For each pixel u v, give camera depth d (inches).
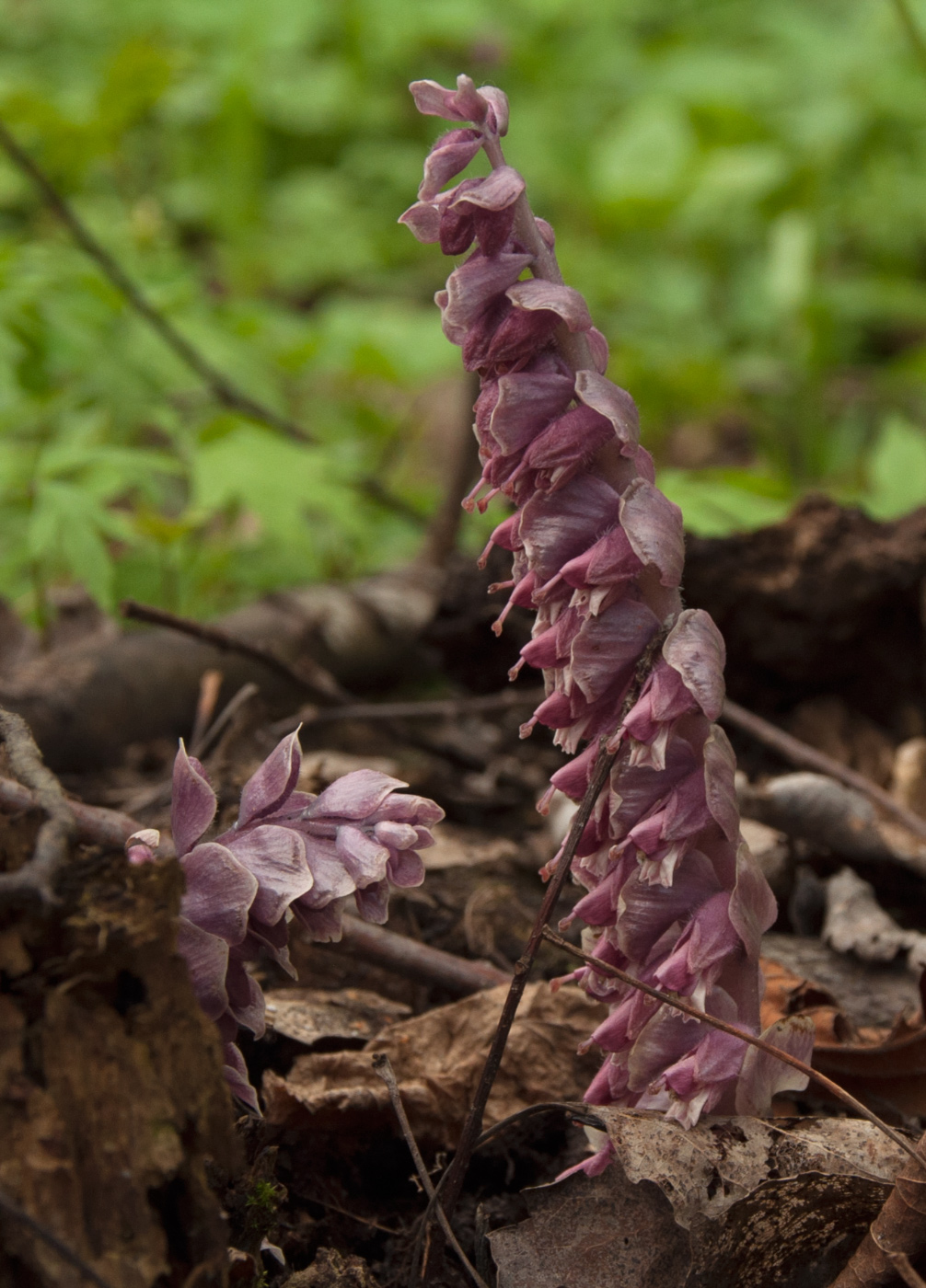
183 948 25.6
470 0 84.4
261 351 59.0
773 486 47.0
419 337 60.7
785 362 75.5
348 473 48.0
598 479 26.0
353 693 49.7
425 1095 29.0
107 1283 24.5
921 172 81.2
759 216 81.0
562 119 87.2
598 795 26.6
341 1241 27.9
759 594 38.9
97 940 24.9
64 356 48.1
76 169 56.1
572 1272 26.5
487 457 26.1
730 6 99.0
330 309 67.0
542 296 25.6
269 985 30.7
